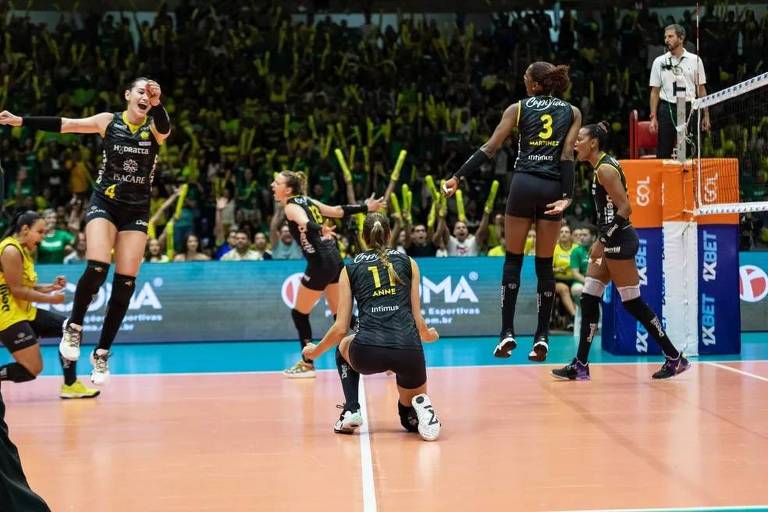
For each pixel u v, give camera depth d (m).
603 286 17.14
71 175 35.19
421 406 12.25
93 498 9.56
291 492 9.66
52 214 29.06
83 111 37.84
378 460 11.07
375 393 16.27
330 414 14.25
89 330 25.33
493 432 12.59
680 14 43.81
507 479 10.04
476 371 18.70
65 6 44.09
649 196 20.34
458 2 45.75
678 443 11.72
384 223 12.88
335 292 18.62
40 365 16.41
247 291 25.83
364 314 12.47
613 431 12.52
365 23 44.16
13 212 33.66
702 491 9.45
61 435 12.94
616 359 20.28
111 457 11.51
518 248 13.88
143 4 44.97
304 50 41.22
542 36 41.16
